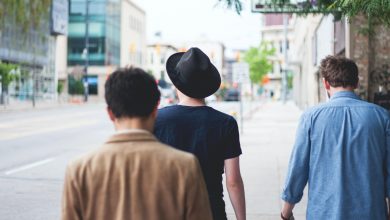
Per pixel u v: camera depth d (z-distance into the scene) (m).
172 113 3.14
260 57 101.75
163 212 2.09
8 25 51.44
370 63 13.20
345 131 3.35
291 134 21.11
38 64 61.28
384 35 13.05
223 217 3.13
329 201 3.33
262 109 50.12
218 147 3.12
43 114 38.84
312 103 33.94
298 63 50.94
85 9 84.06
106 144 2.18
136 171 2.10
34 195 9.04
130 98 2.19
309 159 3.46
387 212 3.41
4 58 52.44
